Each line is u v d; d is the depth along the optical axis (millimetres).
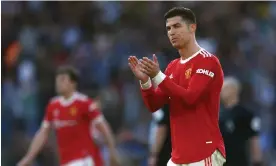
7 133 45969
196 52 18844
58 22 60625
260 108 51969
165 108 25406
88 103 30484
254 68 58531
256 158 27906
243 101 52250
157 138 25703
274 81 57188
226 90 27484
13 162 44625
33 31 57406
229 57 59438
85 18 61688
